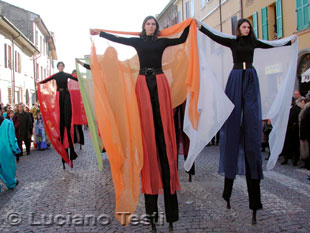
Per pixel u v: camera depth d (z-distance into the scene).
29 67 28.67
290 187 5.62
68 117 7.70
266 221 4.04
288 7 14.48
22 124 11.16
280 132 4.50
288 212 4.35
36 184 6.58
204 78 4.02
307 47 13.44
